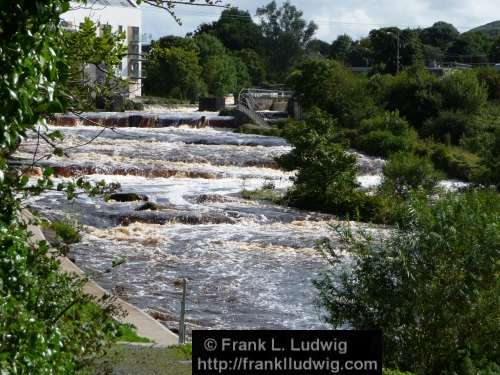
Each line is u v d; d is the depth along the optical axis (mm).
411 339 13844
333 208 38812
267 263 29078
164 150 55812
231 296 24766
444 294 13742
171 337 17844
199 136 64312
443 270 13805
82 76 8742
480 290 13805
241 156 54844
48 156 7164
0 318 5465
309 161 39656
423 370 13680
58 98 5996
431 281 13820
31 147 47875
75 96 8031
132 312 20297
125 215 34938
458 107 68500
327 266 28172
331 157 39469
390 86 72625
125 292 24453
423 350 13766
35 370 5566
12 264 5812
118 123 70688
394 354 13727
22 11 5086
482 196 15766
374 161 57188
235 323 21953
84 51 8312
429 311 13781
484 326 13711
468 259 13695
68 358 6234
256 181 48375
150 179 47188
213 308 23453
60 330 6555
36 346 5605
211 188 45125
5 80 5074
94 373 9133
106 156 51156
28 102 5281
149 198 39750
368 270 14336
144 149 55531
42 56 5348
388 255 14305
